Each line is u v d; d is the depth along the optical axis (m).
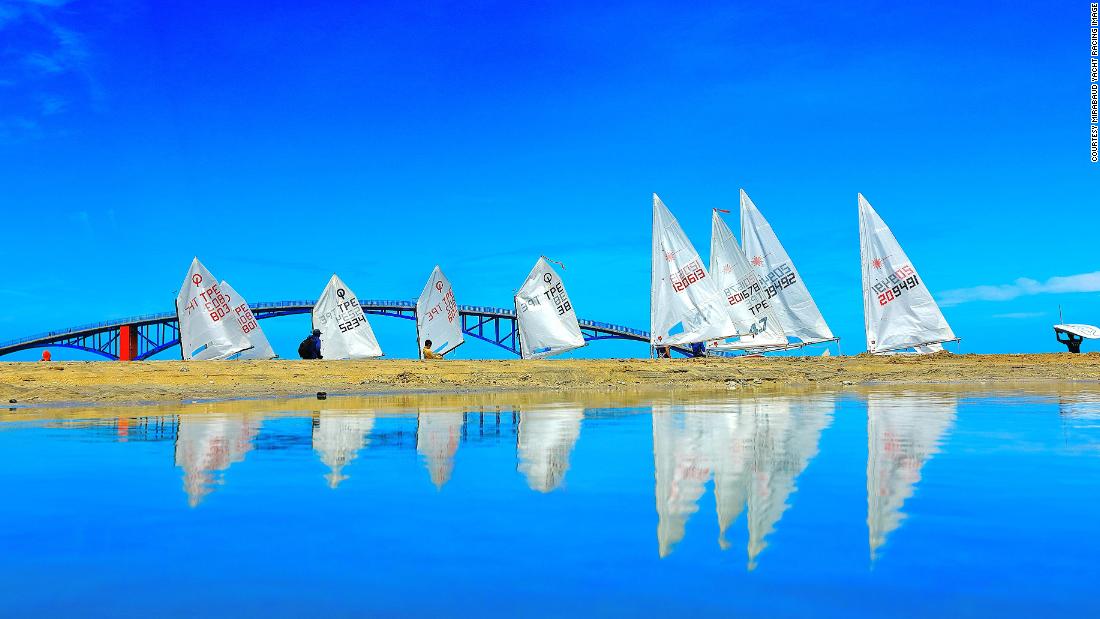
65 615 3.97
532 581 4.48
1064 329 54.81
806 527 5.65
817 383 33.62
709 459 9.23
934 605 4.03
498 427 13.73
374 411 18.12
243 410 18.84
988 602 4.06
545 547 5.19
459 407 19.47
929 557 4.86
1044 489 6.97
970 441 10.74
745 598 4.17
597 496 6.94
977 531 5.48
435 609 4.04
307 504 6.63
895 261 51.56
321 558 4.96
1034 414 15.39
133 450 10.51
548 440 11.55
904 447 10.13
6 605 4.12
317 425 14.36
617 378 33.41
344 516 6.15
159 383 28.14
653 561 4.86
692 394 25.41
